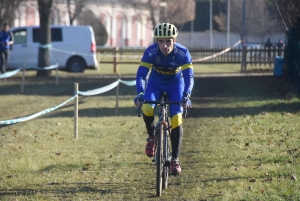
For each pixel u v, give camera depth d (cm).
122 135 3005
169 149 1917
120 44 16000
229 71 7938
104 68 8688
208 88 5328
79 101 4525
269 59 7794
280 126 3059
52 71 7350
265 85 5256
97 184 2003
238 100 4331
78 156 2480
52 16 10644
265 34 12250
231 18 14100
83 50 7312
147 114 1819
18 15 11050
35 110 4072
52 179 2075
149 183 2011
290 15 4872
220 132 3017
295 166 2127
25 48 7150
